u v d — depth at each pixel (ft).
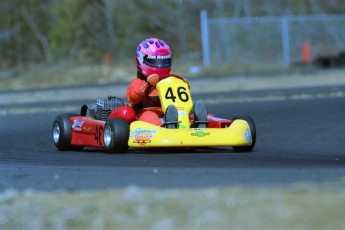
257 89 293.02
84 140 120.67
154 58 115.34
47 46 570.05
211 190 69.92
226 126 116.37
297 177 78.95
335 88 269.85
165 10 571.69
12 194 72.43
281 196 66.54
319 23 529.45
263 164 95.76
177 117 109.09
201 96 263.70
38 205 67.51
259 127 159.84
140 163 97.25
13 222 62.69
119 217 62.34
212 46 508.12
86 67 464.65
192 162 98.17
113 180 80.07
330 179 76.74
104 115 121.08
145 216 62.03
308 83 313.73
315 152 116.67
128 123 112.57
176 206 64.28
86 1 565.53
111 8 559.79
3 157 114.93
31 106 253.65
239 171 85.15
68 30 556.10
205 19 473.26
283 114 180.45
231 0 590.55
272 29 517.96
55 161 105.09
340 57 455.63
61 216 63.57
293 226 58.18
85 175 84.94
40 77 437.58
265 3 596.70
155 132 106.22
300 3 608.60
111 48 554.46
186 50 563.07
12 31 577.84
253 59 501.56
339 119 165.78
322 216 60.29
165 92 112.37
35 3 586.45
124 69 456.04
